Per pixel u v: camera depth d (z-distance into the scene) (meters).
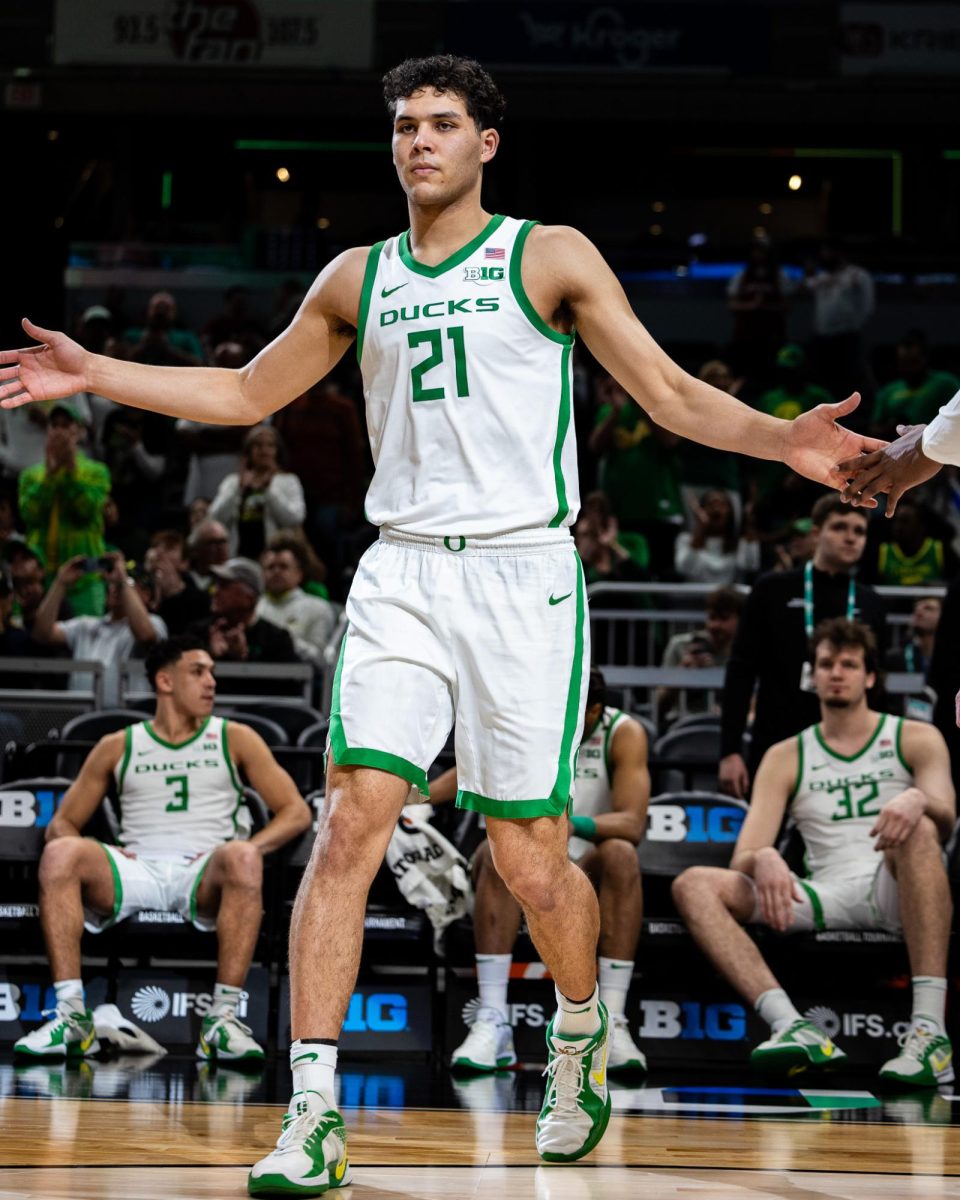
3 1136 5.17
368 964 8.42
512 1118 6.02
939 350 22.47
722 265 24.16
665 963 8.27
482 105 4.66
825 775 8.51
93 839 8.45
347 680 4.54
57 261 25.05
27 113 24.86
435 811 8.95
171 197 25.97
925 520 17.00
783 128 26.02
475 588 4.57
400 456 4.69
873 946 8.17
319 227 26.31
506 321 4.59
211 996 8.26
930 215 26.27
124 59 23.05
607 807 8.52
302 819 8.59
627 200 26.81
